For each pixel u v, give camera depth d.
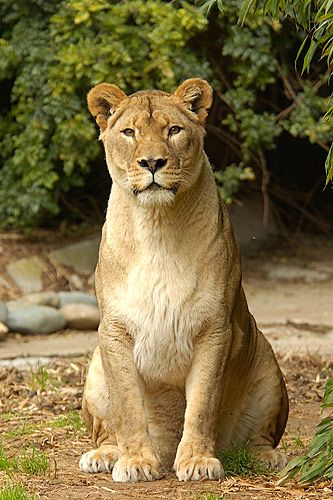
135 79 17.36
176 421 8.45
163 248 7.88
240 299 8.45
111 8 17.23
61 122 17.45
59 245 18.30
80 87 17.59
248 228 20.14
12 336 15.41
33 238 18.48
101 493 7.57
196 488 7.61
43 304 16.20
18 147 18.30
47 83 17.56
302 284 18.34
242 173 17.80
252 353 8.68
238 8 16.83
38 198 18.12
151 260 7.89
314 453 7.26
